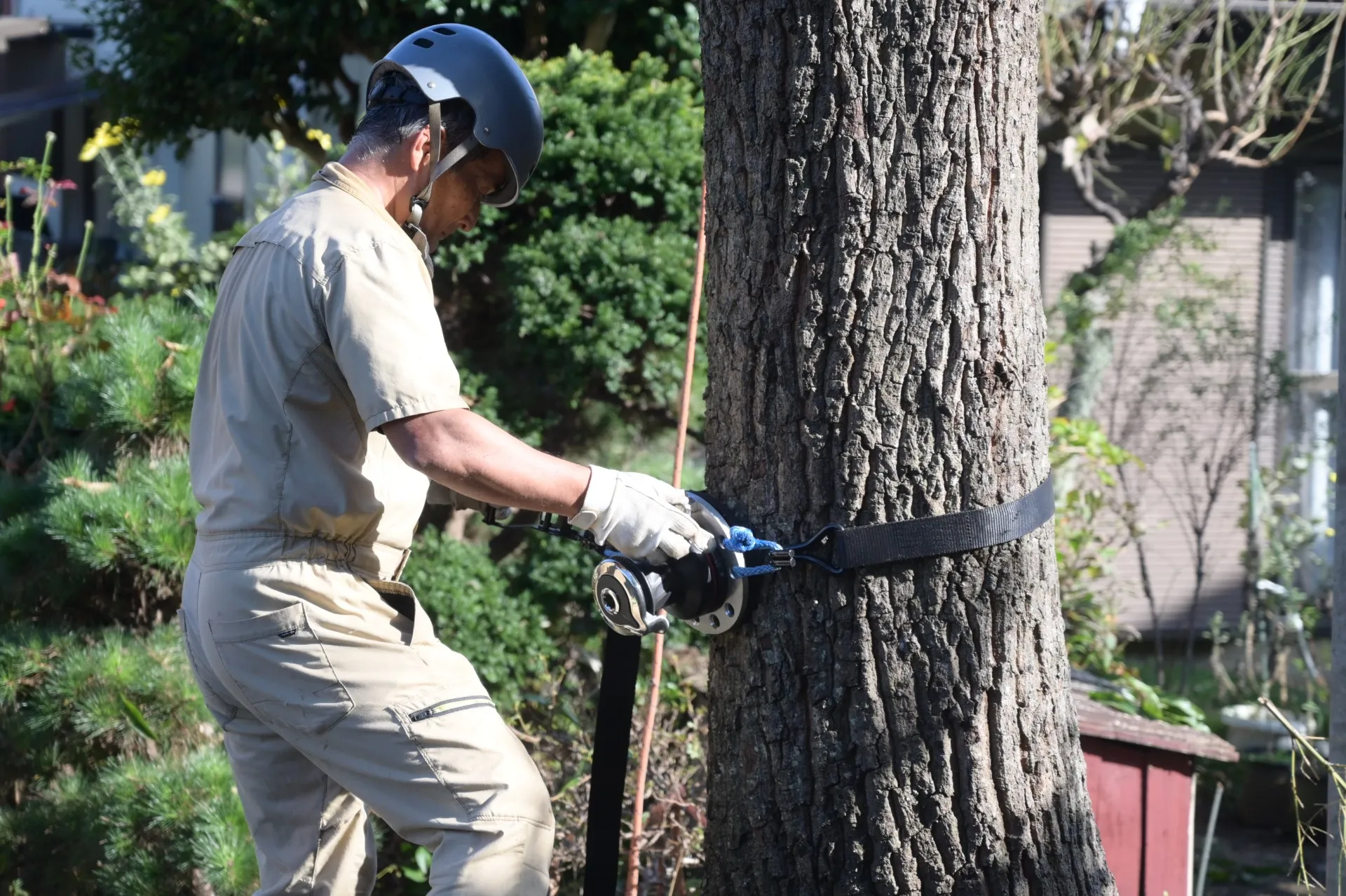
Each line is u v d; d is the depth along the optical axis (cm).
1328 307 1255
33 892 589
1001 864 328
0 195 1541
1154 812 575
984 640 327
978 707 326
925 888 327
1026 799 333
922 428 321
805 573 329
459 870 321
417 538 696
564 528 371
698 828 527
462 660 356
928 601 325
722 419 346
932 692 325
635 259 688
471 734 333
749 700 339
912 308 319
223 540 333
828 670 328
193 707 569
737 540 328
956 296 319
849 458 322
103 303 901
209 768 539
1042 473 338
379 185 349
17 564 607
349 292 315
